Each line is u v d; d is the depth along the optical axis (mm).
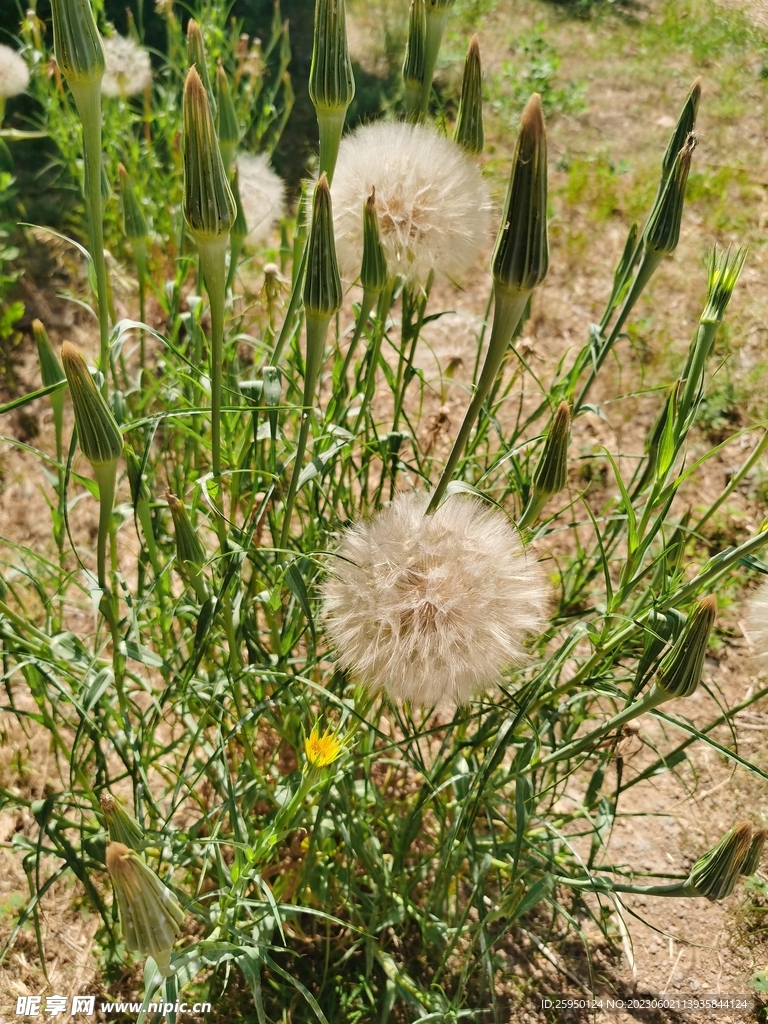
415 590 290
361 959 456
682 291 882
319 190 265
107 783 347
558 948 477
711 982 471
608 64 1262
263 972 433
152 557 376
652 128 1140
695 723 579
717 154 1101
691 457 739
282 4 1209
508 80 1160
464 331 811
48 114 762
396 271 354
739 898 499
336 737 303
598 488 709
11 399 732
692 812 537
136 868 239
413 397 733
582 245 916
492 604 295
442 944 417
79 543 643
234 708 433
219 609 340
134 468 355
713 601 266
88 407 262
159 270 769
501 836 467
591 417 766
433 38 358
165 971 275
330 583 314
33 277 817
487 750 368
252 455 392
